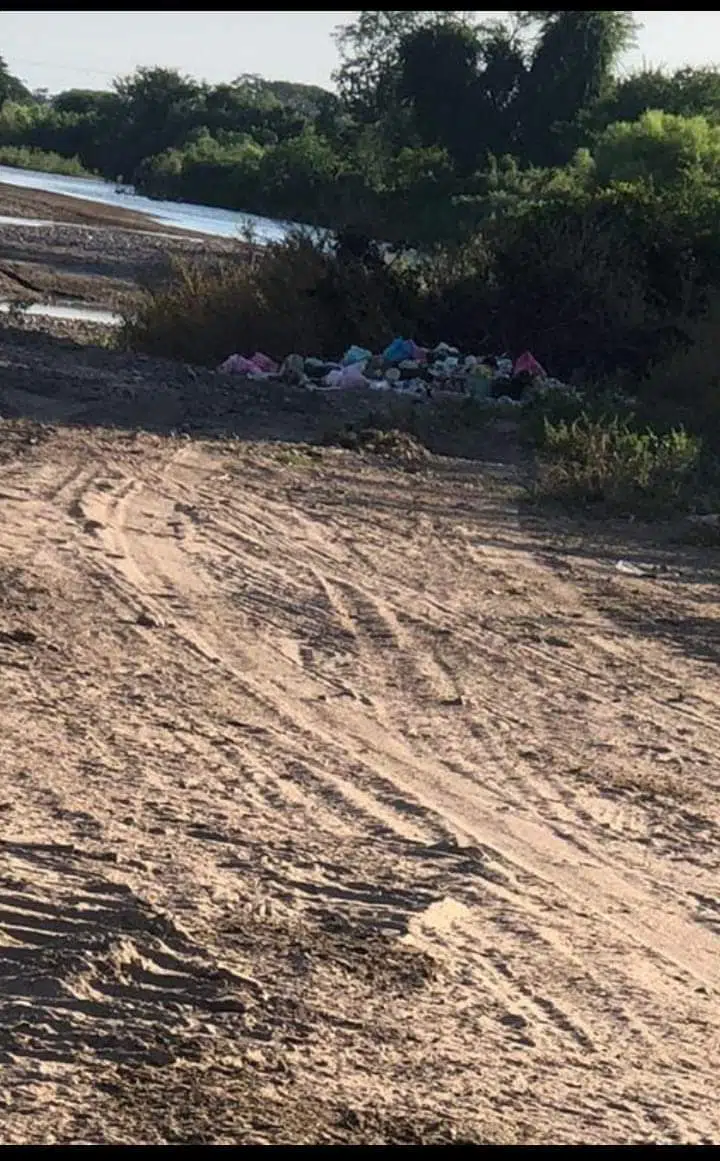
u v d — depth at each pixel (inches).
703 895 294.0
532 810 334.3
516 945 258.1
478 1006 231.0
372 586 546.0
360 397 994.1
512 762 367.9
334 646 462.0
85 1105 184.7
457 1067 208.5
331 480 748.6
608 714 419.5
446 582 566.3
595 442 821.2
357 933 251.0
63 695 376.2
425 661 455.2
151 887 259.8
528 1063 213.5
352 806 322.0
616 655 486.3
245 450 799.1
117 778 319.6
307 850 290.4
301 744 362.9
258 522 636.1
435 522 676.1
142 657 422.0
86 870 263.3
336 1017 219.0
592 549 655.8
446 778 350.0
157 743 348.8
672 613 552.1
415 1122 189.2
